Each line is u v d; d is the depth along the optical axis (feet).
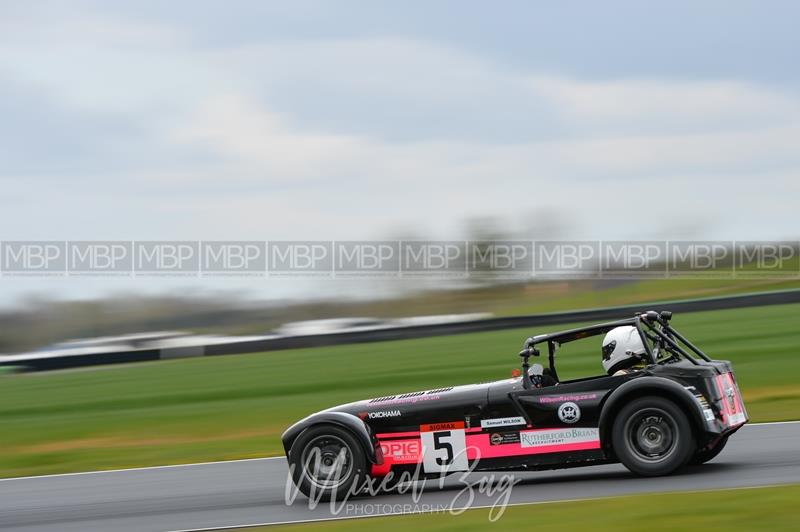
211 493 83.76
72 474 107.55
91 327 304.30
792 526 50.34
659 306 252.42
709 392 67.15
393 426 73.10
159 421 162.61
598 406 68.69
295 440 73.31
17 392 229.04
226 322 308.19
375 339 264.31
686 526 52.11
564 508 60.08
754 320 232.53
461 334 262.06
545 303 314.14
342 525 61.87
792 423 103.76
